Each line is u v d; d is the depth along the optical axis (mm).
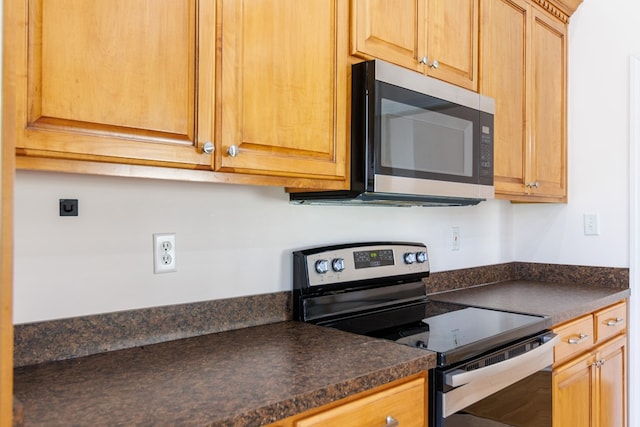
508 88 2127
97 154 945
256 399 903
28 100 861
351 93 1450
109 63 961
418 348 1283
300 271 1637
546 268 2658
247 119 1191
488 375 1313
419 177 1562
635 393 2354
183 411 847
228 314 1489
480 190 1850
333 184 1417
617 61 2434
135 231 1310
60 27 898
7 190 633
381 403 1104
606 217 2461
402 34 1598
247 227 1562
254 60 1207
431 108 1619
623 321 2324
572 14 2574
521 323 1608
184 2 1076
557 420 1754
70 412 845
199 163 1101
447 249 2359
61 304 1181
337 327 1581
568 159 2586
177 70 1062
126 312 1281
